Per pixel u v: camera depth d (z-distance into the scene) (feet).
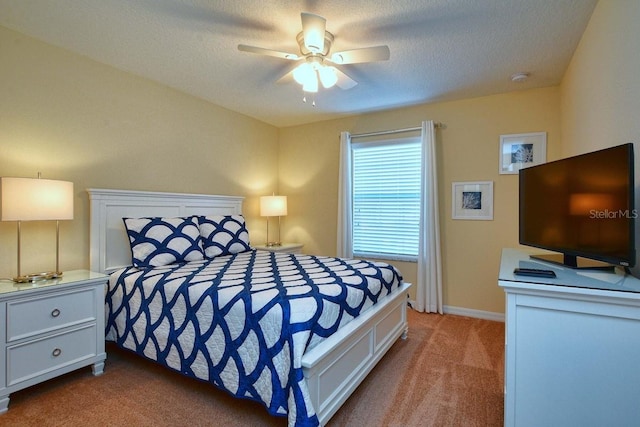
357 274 8.09
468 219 11.99
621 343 4.05
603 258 4.79
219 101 12.54
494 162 11.58
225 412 6.16
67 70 8.61
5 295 6.21
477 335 10.03
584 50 7.53
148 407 6.32
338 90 11.16
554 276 4.74
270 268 8.78
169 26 7.45
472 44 8.09
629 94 5.12
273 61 9.16
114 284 8.31
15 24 7.39
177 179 11.44
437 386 7.07
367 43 8.06
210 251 10.69
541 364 4.44
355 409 6.26
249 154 14.51
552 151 10.73
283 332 5.32
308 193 15.44
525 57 8.75
